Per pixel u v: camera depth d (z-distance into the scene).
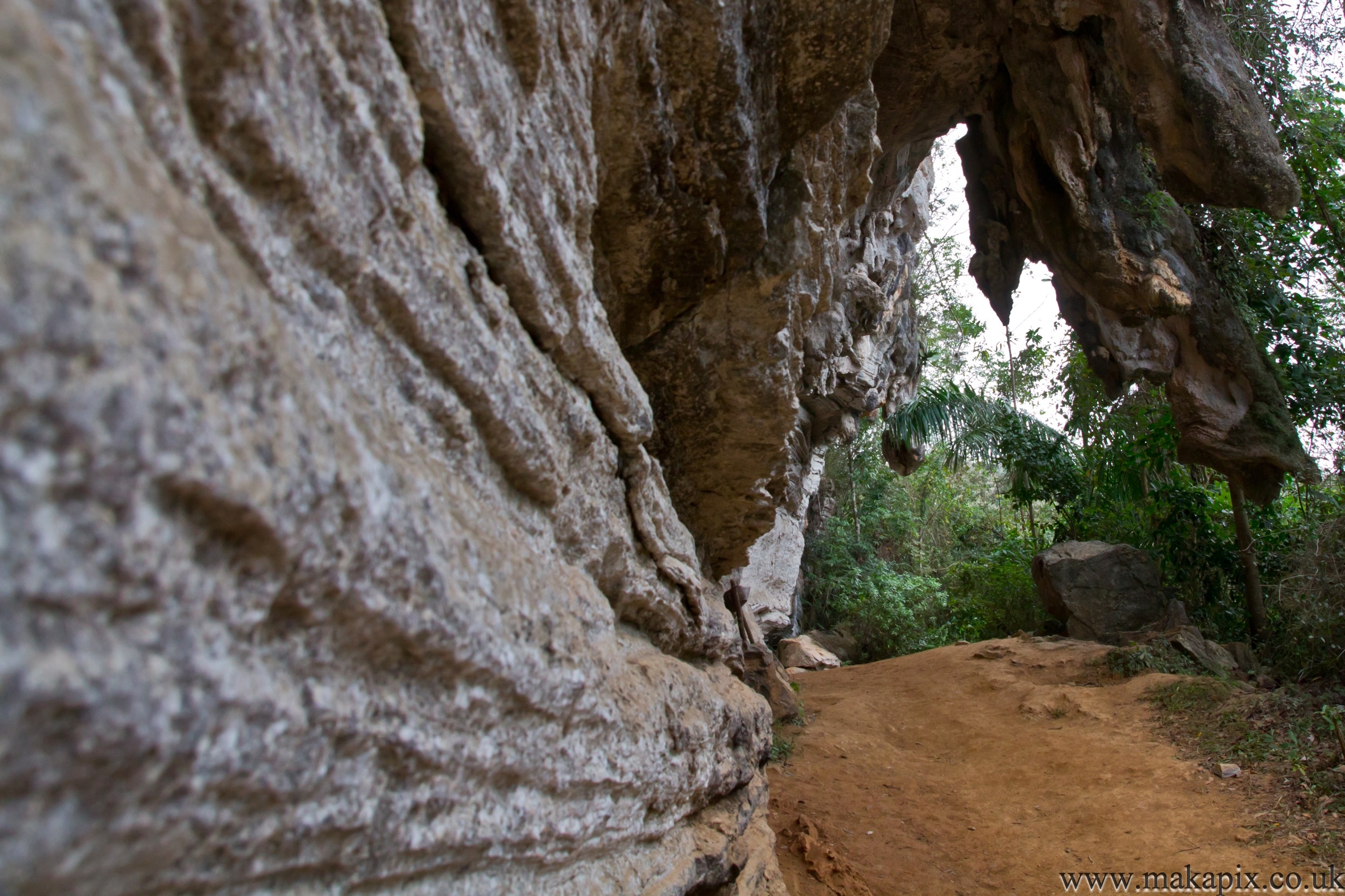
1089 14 8.04
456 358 2.02
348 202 1.64
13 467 0.79
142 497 0.92
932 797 7.42
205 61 1.27
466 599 1.66
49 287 0.81
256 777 1.15
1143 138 9.80
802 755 8.41
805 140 4.23
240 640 1.13
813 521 19.88
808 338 8.38
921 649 18.20
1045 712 9.09
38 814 0.84
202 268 1.07
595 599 2.79
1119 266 9.27
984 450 16.08
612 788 2.60
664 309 3.93
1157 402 12.92
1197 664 9.61
